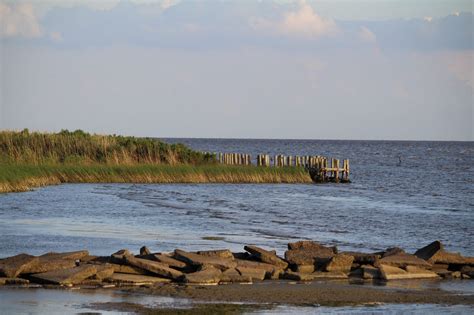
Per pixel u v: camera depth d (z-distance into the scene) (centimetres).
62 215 6156
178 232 5247
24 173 9000
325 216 6712
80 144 11119
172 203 7631
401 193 9919
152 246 4453
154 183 10288
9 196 7719
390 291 3108
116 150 11300
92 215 6244
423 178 13488
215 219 6238
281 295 2966
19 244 4403
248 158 12300
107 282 3103
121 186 9619
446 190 10619
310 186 10775
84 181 10006
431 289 3175
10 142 10512
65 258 3294
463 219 6619
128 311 2631
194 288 3059
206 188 9769
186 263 3356
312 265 3484
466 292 3122
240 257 3572
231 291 3017
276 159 13175
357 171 15812
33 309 2620
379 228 5838
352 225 6012
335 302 2870
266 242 4788
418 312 2736
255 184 10725
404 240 5138
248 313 2655
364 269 3438
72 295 2867
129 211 6675
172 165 10869
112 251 4200
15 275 3092
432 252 3675
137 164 10838
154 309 2670
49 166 9956
